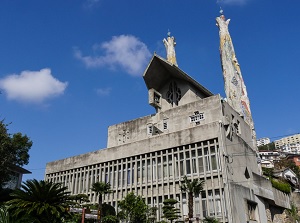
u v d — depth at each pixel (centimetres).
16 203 2034
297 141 18525
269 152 12075
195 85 4256
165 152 3547
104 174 3931
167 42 5844
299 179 6906
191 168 3288
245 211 3112
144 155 3706
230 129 3422
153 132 3838
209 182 3130
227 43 5947
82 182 4100
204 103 3656
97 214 1859
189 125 3669
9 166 2939
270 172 5491
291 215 4528
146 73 4169
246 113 5372
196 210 3103
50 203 2095
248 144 4016
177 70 4025
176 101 4256
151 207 3250
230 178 3114
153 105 4206
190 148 3375
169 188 3350
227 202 2914
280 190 4500
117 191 3716
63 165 4394
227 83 5588
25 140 3488
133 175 3688
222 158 3114
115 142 4269
